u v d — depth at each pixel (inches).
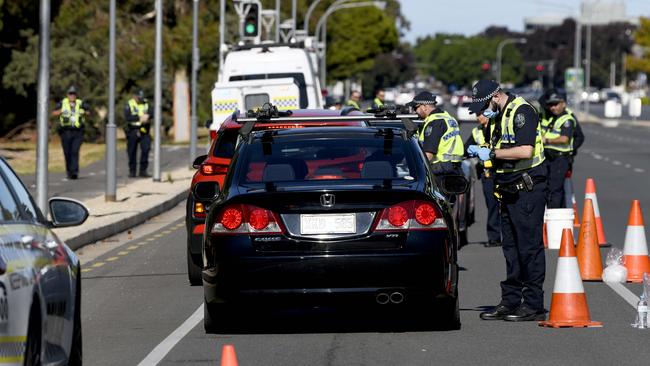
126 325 1185.4
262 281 1054.4
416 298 1061.8
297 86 2610.7
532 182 1162.6
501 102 1167.6
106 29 5526.6
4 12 5078.7
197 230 1435.8
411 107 1592.0
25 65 5319.9
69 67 5506.9
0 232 680.4
